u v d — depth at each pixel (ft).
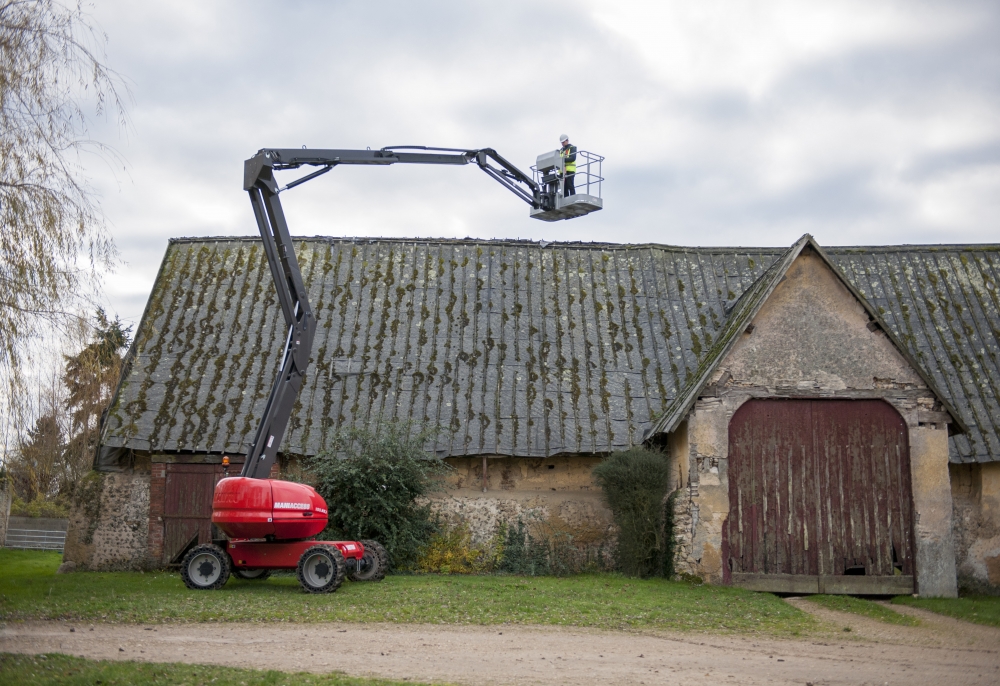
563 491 63.36
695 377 60.70
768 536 56.08
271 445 51.06
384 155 55.52
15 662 28.91
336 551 46.88
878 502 56.59
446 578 55.52
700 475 56.29
